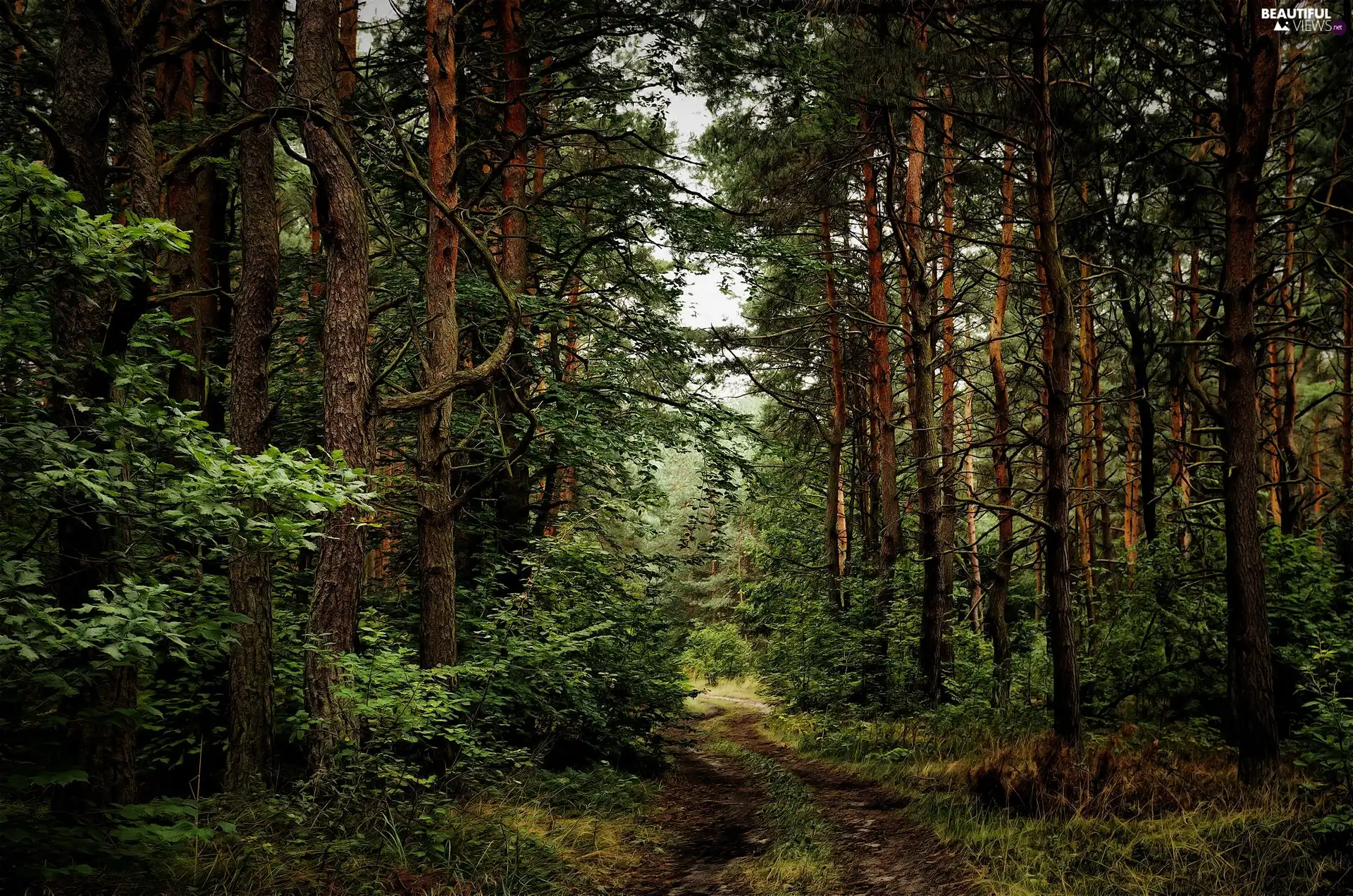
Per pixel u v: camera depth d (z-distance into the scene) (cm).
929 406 1377
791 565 2048
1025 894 518
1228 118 784
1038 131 893
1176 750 780
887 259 1894
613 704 1057
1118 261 1086
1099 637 1097
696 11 997
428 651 804
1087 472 1912
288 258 1071
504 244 1126
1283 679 848
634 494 1194
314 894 450
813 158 1554
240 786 594
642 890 607
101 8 503
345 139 673
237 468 390
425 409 829
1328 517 1255
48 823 400
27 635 328
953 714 1156
